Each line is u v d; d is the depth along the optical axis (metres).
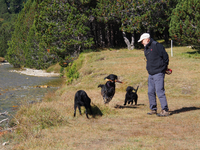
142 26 30.59
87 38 30.77
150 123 5.49
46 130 5.43
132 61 19.94
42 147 4.18
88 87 14.24
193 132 4.58
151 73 6.08
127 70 16.05
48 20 29.97
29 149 4.18
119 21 31.44
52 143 4.36
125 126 5.36
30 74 30.05
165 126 5.14
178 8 21.58
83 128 5.39
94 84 14.63
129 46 31.89
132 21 28.52
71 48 29.81
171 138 4.28
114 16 29.98
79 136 4.77
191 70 14.50
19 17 45.47
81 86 14.59
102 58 23.81
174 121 5.47
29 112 7.11
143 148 3.75
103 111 7.05
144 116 6.34
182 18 21.38
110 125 5.55
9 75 28.80
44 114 6.30
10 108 10.85
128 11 28.88
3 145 4.69
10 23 85.25
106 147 3.93
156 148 3.73
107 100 7.65
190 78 12.54
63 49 28.86
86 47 30.92
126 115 6.65
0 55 65.44
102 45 35.41
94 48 32.25
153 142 4.07
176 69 15.07
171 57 20.38
